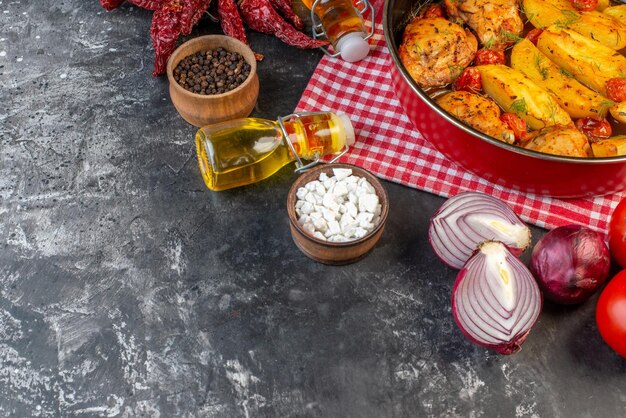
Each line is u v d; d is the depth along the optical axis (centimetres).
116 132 150
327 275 131
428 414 117
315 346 124
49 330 126
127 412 118
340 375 121
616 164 114
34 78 158
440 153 138
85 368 122
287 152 139
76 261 133
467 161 130
